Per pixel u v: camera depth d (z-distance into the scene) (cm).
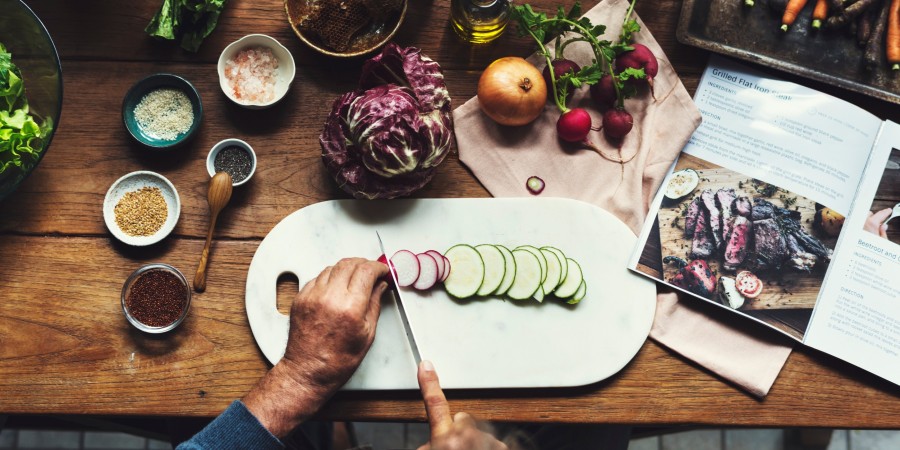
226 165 132
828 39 139
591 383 130
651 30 140
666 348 133
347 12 133
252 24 137
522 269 130
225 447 115
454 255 130
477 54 138
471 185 136
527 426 148
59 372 127
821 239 135
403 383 128
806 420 132
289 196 133
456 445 111
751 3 137
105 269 130
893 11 135
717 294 133
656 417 130
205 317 129
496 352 129
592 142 136
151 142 131
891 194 136
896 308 133
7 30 124
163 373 128
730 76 139
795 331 132
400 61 124
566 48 138
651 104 136
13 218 130
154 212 130
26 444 203
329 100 135
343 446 188
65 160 132
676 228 135
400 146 118
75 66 134
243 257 132
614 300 132
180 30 133
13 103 123
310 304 119
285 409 118
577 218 133
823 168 137
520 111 129
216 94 135
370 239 132
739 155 137
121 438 204
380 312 129
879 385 133
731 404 131
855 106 137
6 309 128
